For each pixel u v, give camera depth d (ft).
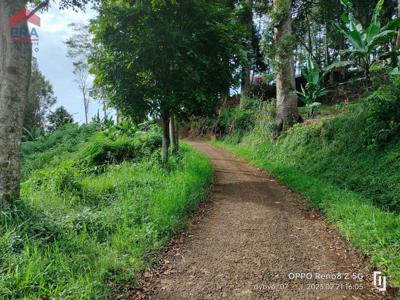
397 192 19.98
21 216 14.12
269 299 10.73
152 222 16.17
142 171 29.53
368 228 15.57
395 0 59.82
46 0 15.99
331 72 66.90
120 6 25.98
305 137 37.52
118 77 28.25
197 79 26.86
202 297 10.82
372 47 34.27
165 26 25.27
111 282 11.23
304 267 12.93
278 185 29.07
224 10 29.27
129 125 47.73
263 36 46.21
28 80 15.57
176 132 44.06
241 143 65.36
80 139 56.75
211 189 27.14
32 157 51.88
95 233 14.49
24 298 9.27
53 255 12.03
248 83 78.02
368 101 26.30
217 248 14.79
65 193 20.10
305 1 61.05
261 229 17.29
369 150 26.37
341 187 24.89
